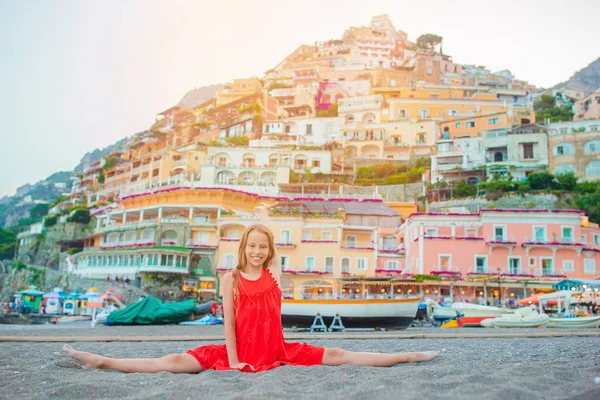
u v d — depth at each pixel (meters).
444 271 46.16
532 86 116.12
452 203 68.56
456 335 13.34
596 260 46.59
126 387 4.08
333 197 70.69
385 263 52.00
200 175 77.94
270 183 74.19
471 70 123.06
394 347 10.06
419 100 93.31
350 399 3.47
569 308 32.44
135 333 20.44
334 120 93.88
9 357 7.30
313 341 12.22
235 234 56.94
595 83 113.62
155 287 53.78
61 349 9.24
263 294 4.96
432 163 76.69
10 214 155.50
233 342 4.84
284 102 109.69
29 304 47.34
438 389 3.81
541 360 6.18
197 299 52.97
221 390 3.81
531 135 72.00
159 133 114.94
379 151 86.00
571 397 3.36
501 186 66.75
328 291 48.47
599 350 8.07
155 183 76.44
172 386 3.95
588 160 68.38
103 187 105.88
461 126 85.50
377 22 135.12
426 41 131.25
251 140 94.50
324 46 131.88
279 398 3.50
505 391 3.54
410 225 51.66
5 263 97.38
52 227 92.00
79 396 3.85
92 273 64.88
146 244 60.03
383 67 120.06
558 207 63.38
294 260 50.41
